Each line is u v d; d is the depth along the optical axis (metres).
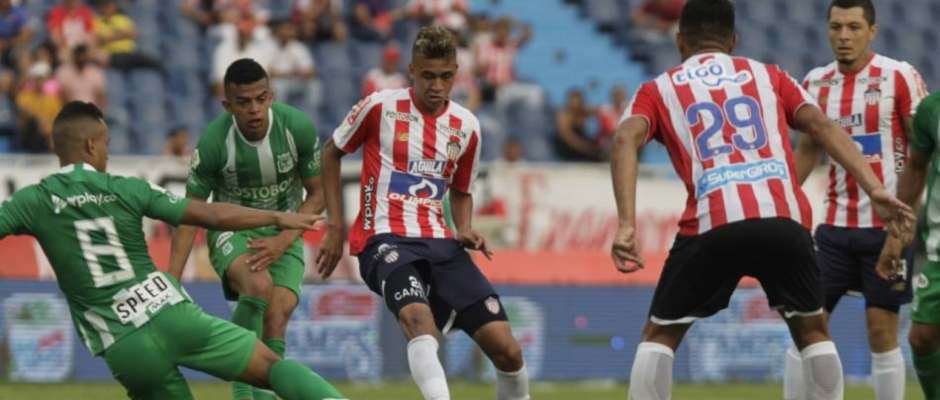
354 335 50.25
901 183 28.56
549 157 65.69
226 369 24.30
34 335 48.59
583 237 54.78
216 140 30.64
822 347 24.86
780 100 24.73
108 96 64.75
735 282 24.70
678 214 55.31
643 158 67.06
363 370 50.22
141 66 66.56
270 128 30.70
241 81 29.41
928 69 80.50
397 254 27.80
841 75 32.47
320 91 67.94
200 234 50.78
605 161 64.94
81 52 61.59
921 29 81.12
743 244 23.84
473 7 76.31
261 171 30.97
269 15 71.50
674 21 77.00
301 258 31.84
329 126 66.50
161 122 65.19
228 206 24.44
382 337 50.44
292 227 24.41
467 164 29.08
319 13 69.94
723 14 25.28
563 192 54.75
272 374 24.34
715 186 24.08
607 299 52.53
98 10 67.06
